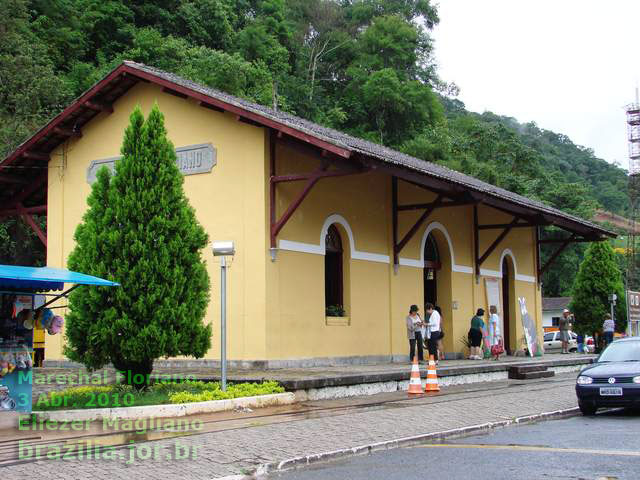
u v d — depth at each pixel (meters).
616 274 37.03
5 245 29.89
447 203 21.11
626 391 12.92
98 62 42.62
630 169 59.22
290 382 13.72
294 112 55.53
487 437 10.77
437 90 70.69
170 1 49.22
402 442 10.12
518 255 30.45
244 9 58.78
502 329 28.55
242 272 17.92
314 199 19.27
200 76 40.44
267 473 8.34
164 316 12.55
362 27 70.00
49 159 21.39
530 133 128.62
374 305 21.19
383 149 24.94
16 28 34.84
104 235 12.76
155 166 13.12
